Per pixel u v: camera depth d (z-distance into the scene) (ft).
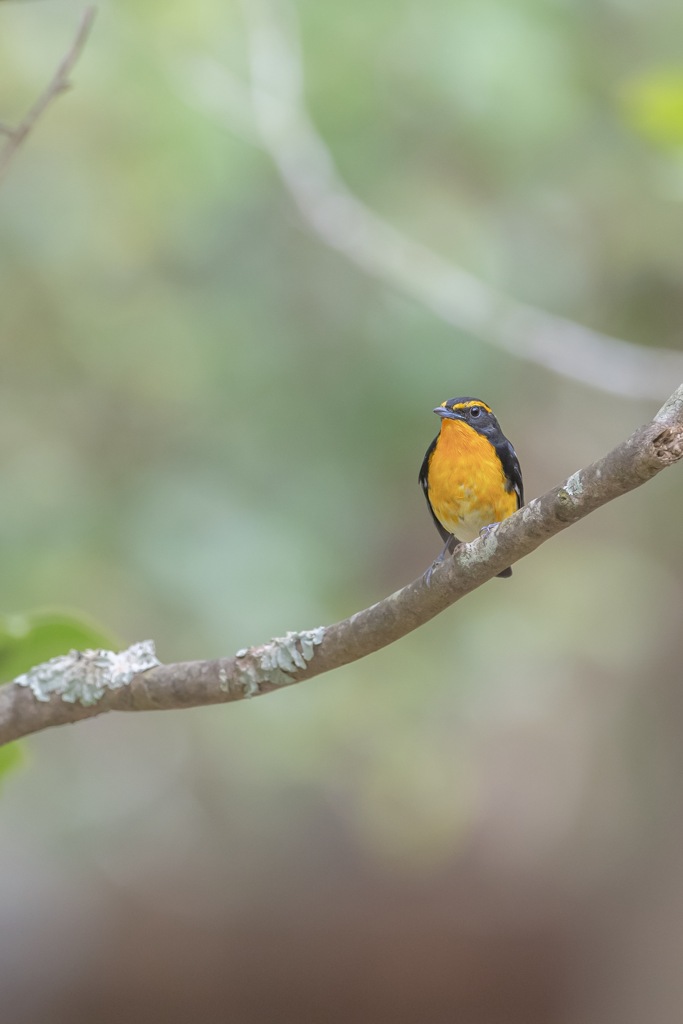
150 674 16.01
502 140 41.19
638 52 41.96
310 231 41.37
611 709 53.36
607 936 49.83
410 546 48.65
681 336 44.09
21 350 43.34
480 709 53.31
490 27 39.65
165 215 42.60
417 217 41.65
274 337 42.04
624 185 42.11
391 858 65.05
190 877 63.16
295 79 35.83
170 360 42.29
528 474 52.47
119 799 57.47
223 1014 62.39
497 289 41.50
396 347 41.01
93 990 61.62
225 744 49.75
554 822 64.03
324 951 63.21
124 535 39.65
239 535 39.50
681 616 46.70
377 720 46.11
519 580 46.57
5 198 42.24
